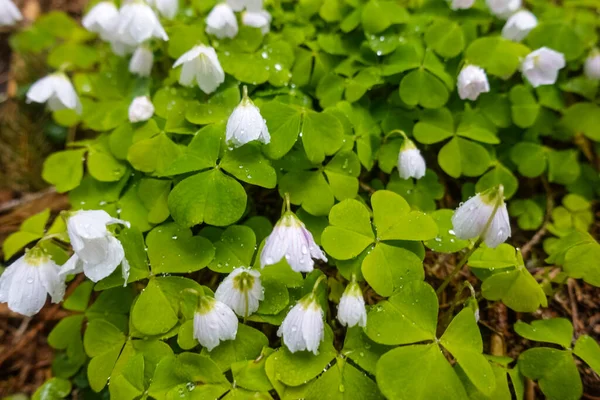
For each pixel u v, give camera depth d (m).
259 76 0.14
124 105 0.15
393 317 0.10
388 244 0.11
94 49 0.19
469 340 0.10
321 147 0.12
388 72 0.14
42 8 0.24
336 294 0.12
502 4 0.16
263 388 0.10
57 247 0.13
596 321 0.13
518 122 0.15
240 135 0.11
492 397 0.10
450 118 0.14
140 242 0.11
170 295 0.11
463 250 0.14
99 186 0.14
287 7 0.17
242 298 0.10
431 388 0.09
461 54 0.15
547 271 0.13
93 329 0.11
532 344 0.12
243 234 0.12
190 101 0.14
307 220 0.12
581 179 0.15
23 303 0.10
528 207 0.15
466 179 0.15
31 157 0.19
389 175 0.15
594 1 0.17
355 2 0.16
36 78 0.21
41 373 0.14
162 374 0.10
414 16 0.16
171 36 0.15
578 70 0.17
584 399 0.12
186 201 0.11
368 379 0.10
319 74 0.15
